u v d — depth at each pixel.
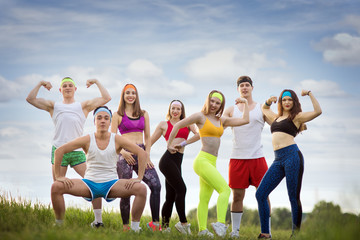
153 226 6.85
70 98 7.16
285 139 6.62
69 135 6.95
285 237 6.92
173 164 7.13
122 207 6.86
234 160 7.38
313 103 6.55
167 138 7.46
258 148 7.34
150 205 6.91
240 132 7.35
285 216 15.80
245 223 11.20
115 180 6.11
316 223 5.14
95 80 7.36
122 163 6.86
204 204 6.84
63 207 5.89
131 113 7.14
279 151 6.65
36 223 5.66
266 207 6.62
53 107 7.05
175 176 7.07
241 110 7.53
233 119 7.06
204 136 6.85
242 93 7.57
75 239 4.32
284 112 6.84
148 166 7.03
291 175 6.47
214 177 6.59
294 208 6.45
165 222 7.28
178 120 7.52
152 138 7.47
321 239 4.68
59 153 5.94
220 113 6.95
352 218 4.89
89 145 6.03
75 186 5.90
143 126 7.16
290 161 6.52
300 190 6.49
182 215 7.03
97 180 6.03
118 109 7.12
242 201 7.39
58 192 5.85
